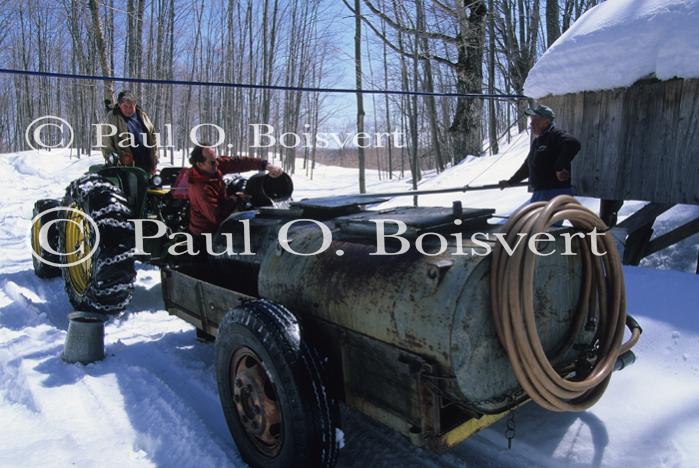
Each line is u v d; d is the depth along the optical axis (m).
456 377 1.98
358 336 2.34
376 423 2.97
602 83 5.14
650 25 4.71
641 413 2.78
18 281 6.41
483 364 2.07
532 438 2.72
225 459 2.59
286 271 2.75
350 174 28.81
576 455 2.55
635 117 5.04
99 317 3.89
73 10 23.12
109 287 4.32
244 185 5.09
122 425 2.96
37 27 36.41
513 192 7.89
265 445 2.46
